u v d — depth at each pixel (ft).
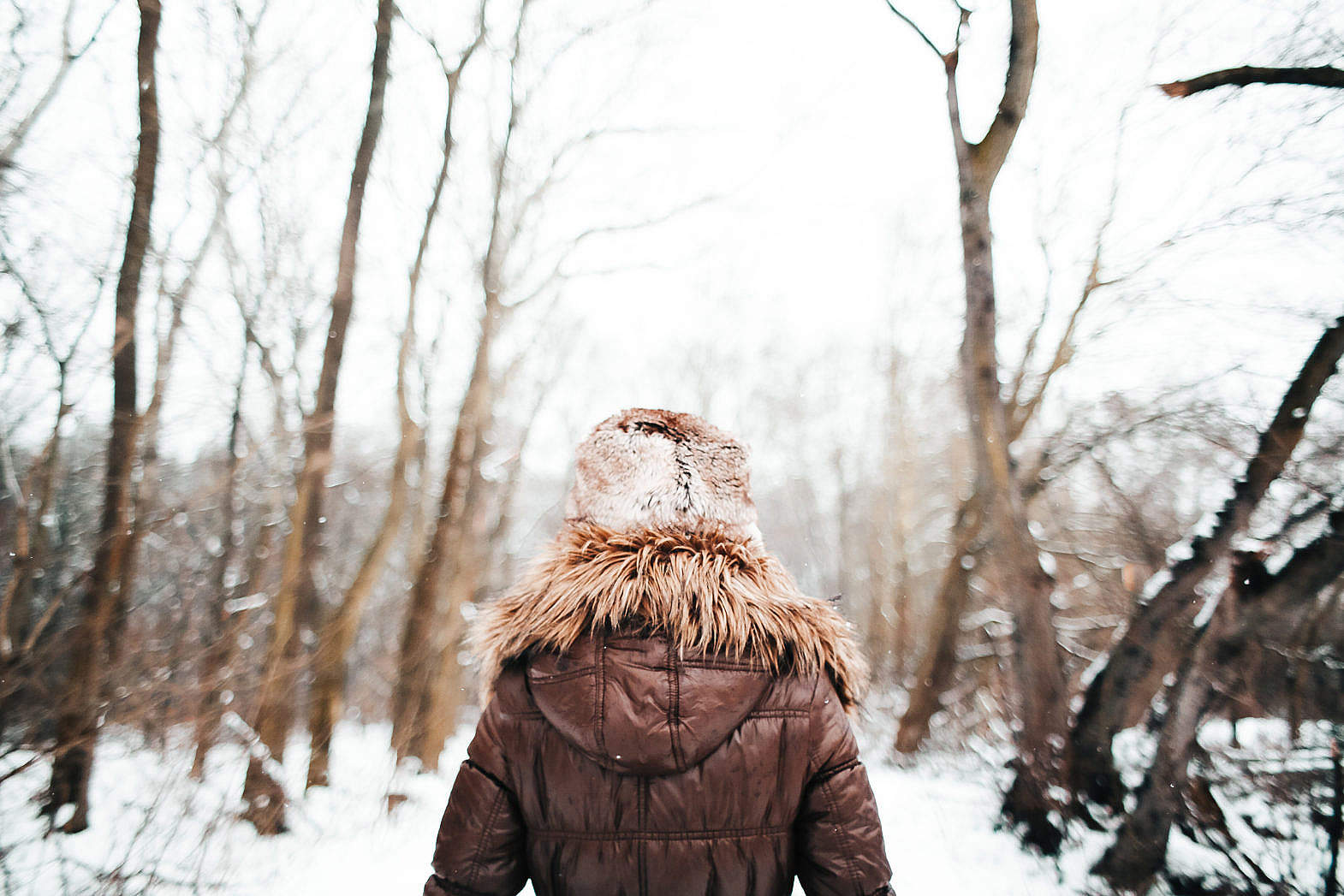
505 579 57.36
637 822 5.42
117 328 23.09
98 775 21.04
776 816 5.56
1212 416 28.32
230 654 23.16
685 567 5.60
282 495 37.45
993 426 25.31
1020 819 23.47
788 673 5.75
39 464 22.74
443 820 5.84
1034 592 24.52
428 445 48.55
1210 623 19.83
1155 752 19.44
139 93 23.93
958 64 26.30
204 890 16.75
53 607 20.61
